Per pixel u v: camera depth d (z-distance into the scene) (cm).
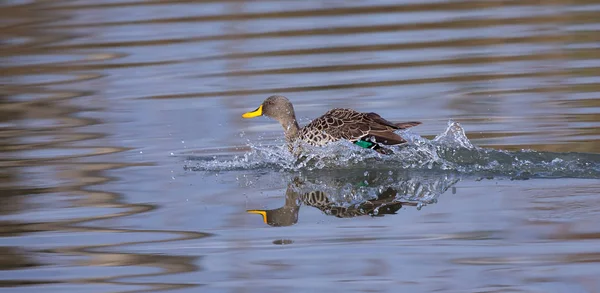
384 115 1612
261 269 952
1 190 1257
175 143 1497
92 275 955
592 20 2277
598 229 1017
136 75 1956
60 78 1966
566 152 1339
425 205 1145
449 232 1039
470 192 1189
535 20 2311
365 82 1838
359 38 2203
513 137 1435
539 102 1639
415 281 906
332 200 1191
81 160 1403
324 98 1734
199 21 2416
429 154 1350
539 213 1081
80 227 1104
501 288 880
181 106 1720
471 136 1454
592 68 1859
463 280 903
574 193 1156
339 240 1033
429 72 1892
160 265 975
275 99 1494
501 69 1892
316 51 2092
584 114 1543
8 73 2014
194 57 2077
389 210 1134
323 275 931
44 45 2239
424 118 1585
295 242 1032
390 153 1365
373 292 883
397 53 2059
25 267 980
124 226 1105
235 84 1856
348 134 1388
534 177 1246
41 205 1188
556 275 905
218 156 1428
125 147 1477
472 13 2428
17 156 1429
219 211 1157
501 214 1087
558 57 1962
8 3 2680
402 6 2533
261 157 1419
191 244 1036
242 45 2159
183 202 1196
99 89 1859
